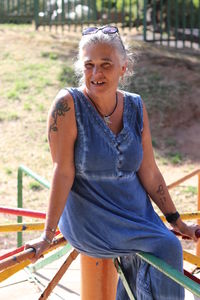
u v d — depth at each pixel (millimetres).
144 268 3096
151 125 10391
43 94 11156
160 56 12930
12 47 13320
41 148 9516
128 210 3064
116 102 3059
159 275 3041
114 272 3389
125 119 3043
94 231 3039
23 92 11219
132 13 16578
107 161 2957
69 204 3074
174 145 9852
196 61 12898
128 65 3082
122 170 3012
